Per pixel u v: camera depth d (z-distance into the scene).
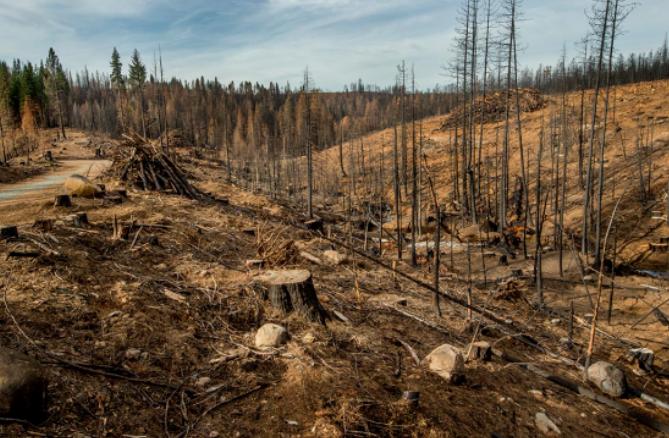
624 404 6.34
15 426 3.00
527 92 57.16
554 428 4.92
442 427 4.34
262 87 137.00
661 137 36.12
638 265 19.25
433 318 8.55
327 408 4.20
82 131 83.19
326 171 55.88
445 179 40.84
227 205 19.33
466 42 29.30
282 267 9.15
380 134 74.69
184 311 5.83
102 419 3.44
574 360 7.83
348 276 10.53
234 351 5.10
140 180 17.86
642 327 10.53
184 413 3.83
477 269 17.73
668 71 84.56
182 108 95.50
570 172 34.81
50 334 4.35
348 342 6.04
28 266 5.64
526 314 10.84
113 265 6.75
